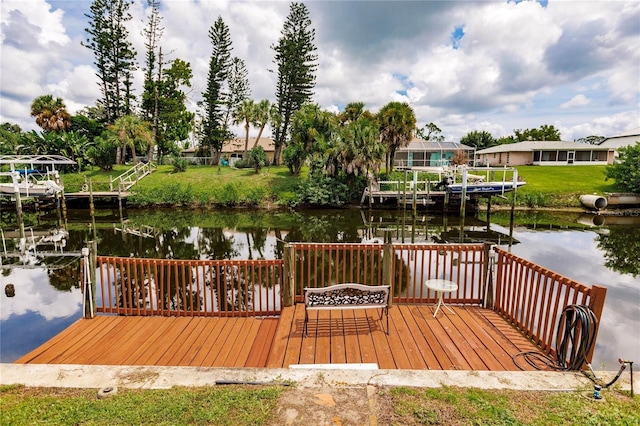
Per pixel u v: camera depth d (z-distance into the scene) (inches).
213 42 1455.5
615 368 205.0
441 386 128.4
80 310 300.4
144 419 110.0
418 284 354.9
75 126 1481.3
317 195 1010.7
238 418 110.3
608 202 957.2
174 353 179.2
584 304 147.6
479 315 211.3
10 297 330.6
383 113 1141.7
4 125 2151.8
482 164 1797.5
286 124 1489.9
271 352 169.2
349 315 210.1
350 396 121.7
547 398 121.5
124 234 689.6
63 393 126.3
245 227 768.9
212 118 1514.5
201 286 362.3
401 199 971.3
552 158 1595.7
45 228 753.0
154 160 1520.7
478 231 724.7
